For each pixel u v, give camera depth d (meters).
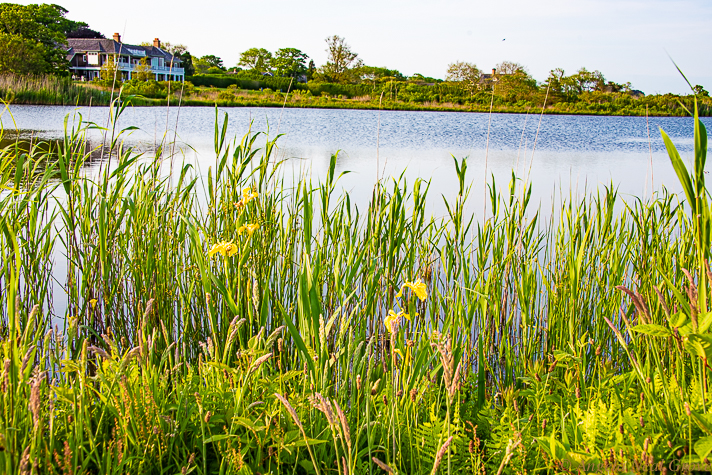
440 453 1.59
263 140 18.03
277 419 2.37
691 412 1.94
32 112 24.56
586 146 19.12
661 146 19.30
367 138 20.44
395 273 3.66
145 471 2.17
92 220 3.82
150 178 4.09
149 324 3.50
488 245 3.70
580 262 3.60
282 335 3.48
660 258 3.64
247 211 3.80
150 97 41.75
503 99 41.16
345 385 2.57
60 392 2.08
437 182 10.49
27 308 3.29
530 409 3.06
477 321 3.59
